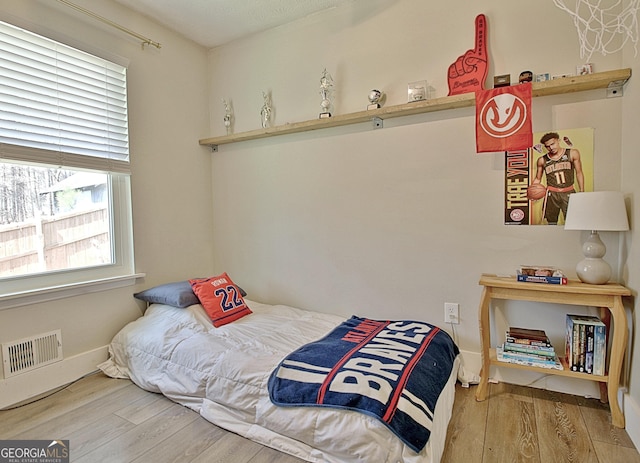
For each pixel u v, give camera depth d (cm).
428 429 135
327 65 261
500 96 196
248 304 282
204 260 313
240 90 301
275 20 270
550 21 196
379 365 164
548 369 184
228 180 311
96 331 234
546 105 198
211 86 316
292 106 277
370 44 245
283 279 289
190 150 299
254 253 302
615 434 163
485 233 216
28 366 201
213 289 248
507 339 196
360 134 250
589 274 178
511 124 195
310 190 272
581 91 191
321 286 272
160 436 165
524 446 155
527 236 205
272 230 292
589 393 195
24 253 205
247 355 187
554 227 199
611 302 170
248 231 304
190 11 255
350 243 259
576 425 170
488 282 192
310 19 266
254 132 281
